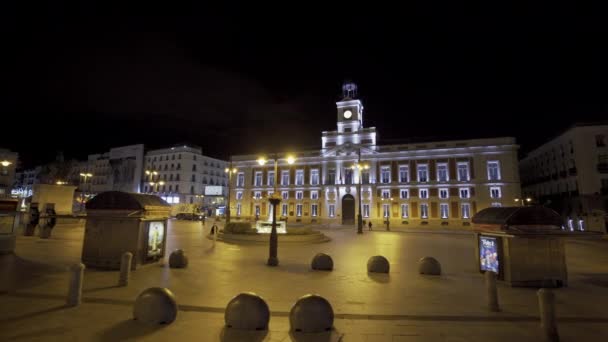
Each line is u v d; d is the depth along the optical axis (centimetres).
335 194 5709
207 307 727
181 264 1184
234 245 2006
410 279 1065
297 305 610
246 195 6425
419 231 4306
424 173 5297
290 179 6144
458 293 888
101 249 1150
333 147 5869
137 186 8062
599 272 1284
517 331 614
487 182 4903
